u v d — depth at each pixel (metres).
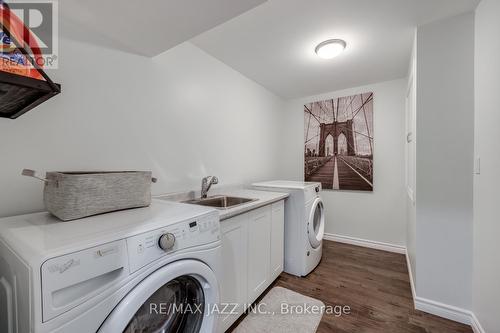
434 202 1.70
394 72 2.64
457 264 1.63
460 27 1.61
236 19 1.68
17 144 1.09
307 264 2.27
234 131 2.57
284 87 3.13
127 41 1.45
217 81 2.31
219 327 1.40
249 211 1.70
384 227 2.97
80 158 1.30
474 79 1.56
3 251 0.73
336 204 3.29
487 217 1.37
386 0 1.47
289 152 3.68
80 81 1.29
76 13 1.18
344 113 3.20
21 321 0.61
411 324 1.60
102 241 0.69
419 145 1.74
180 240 0.92
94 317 0.66
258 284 1.82
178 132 1.90
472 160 1.58
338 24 1.73
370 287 2.06
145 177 1.17
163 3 1.10
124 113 1.51
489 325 1.34
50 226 0.83
